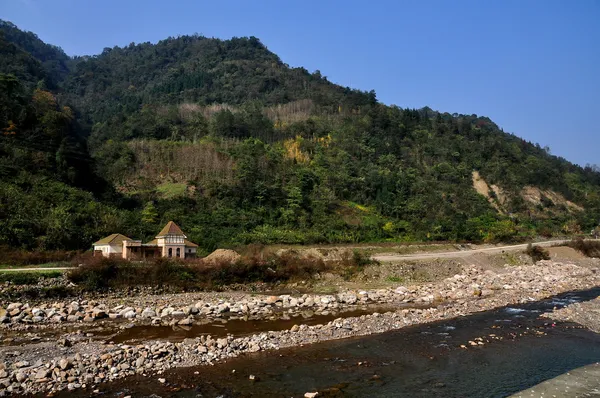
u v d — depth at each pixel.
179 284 40.41
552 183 126.94
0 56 135.62
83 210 57.38
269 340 23.58
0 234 44.75
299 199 77.69
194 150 91.50
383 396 16.48
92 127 127.88
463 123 148.88
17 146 64.75
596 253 75.56
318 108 142.38
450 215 90.06
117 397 15.82
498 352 22.22
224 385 17.25
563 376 18.86
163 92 167.38
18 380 16.86
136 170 86.00
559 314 30.81
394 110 148.75
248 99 154.38
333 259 55.38
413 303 36.72
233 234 63.88
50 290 33.88
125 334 25.23
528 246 71.00
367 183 95.56
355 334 25.45
